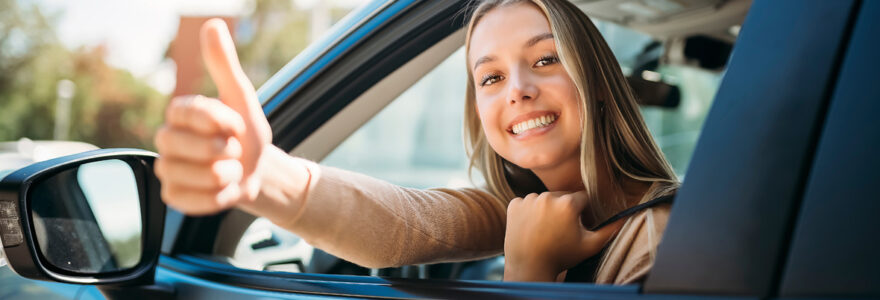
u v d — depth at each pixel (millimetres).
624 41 2242
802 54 637
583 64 1152
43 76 34875
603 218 1127
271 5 33688
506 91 1193
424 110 15641
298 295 943
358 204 1073
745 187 624
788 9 671
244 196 669
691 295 629
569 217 1061
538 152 1178
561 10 1169
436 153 15461
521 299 753
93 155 996
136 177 1083
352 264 1665
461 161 15180
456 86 15242
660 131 4551
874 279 536
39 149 4535
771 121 630
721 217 629
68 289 1219
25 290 1288
